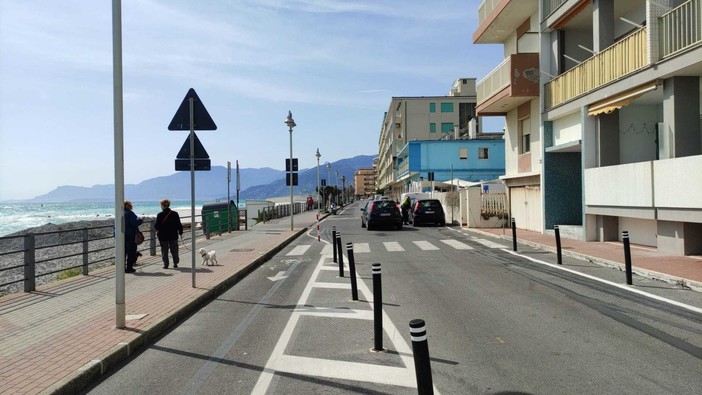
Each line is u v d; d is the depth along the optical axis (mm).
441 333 6504
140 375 5297
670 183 12219
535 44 22875
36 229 30906
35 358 5457
